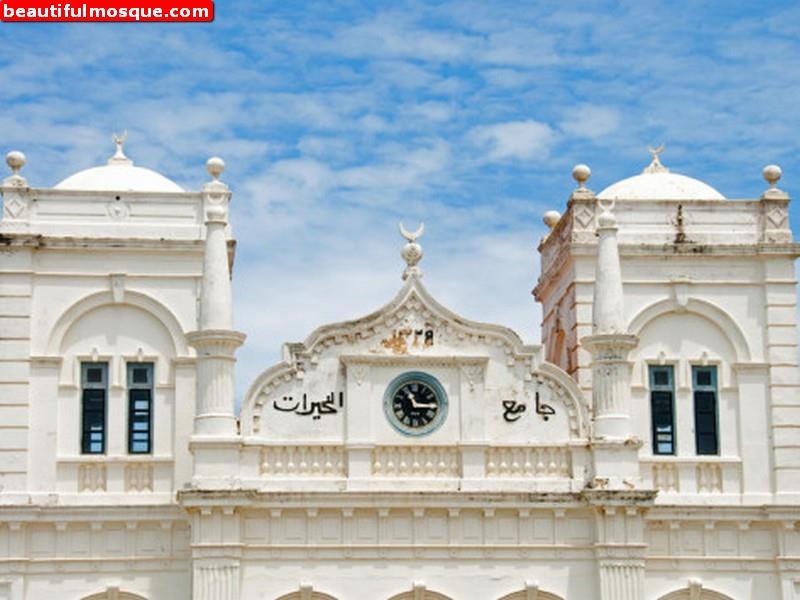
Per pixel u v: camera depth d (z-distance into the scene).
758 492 44.72
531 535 42.12
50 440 43.25
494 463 42.75
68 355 43.84
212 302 41.97
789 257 45.97
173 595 42.38
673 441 45.00
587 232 45.97
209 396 41.78
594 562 42.06
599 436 42.53
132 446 43.72
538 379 43.28
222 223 42.53
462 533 42.00
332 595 41.38
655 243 45.75
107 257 44.34
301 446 42.22
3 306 43.69
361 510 41.69
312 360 42.81
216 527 40.84
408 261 43.66
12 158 44.59
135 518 42.47
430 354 43.09
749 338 45.59
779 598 43.66
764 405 45.31
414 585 41.50
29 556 42.22
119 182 45.78
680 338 45.59
